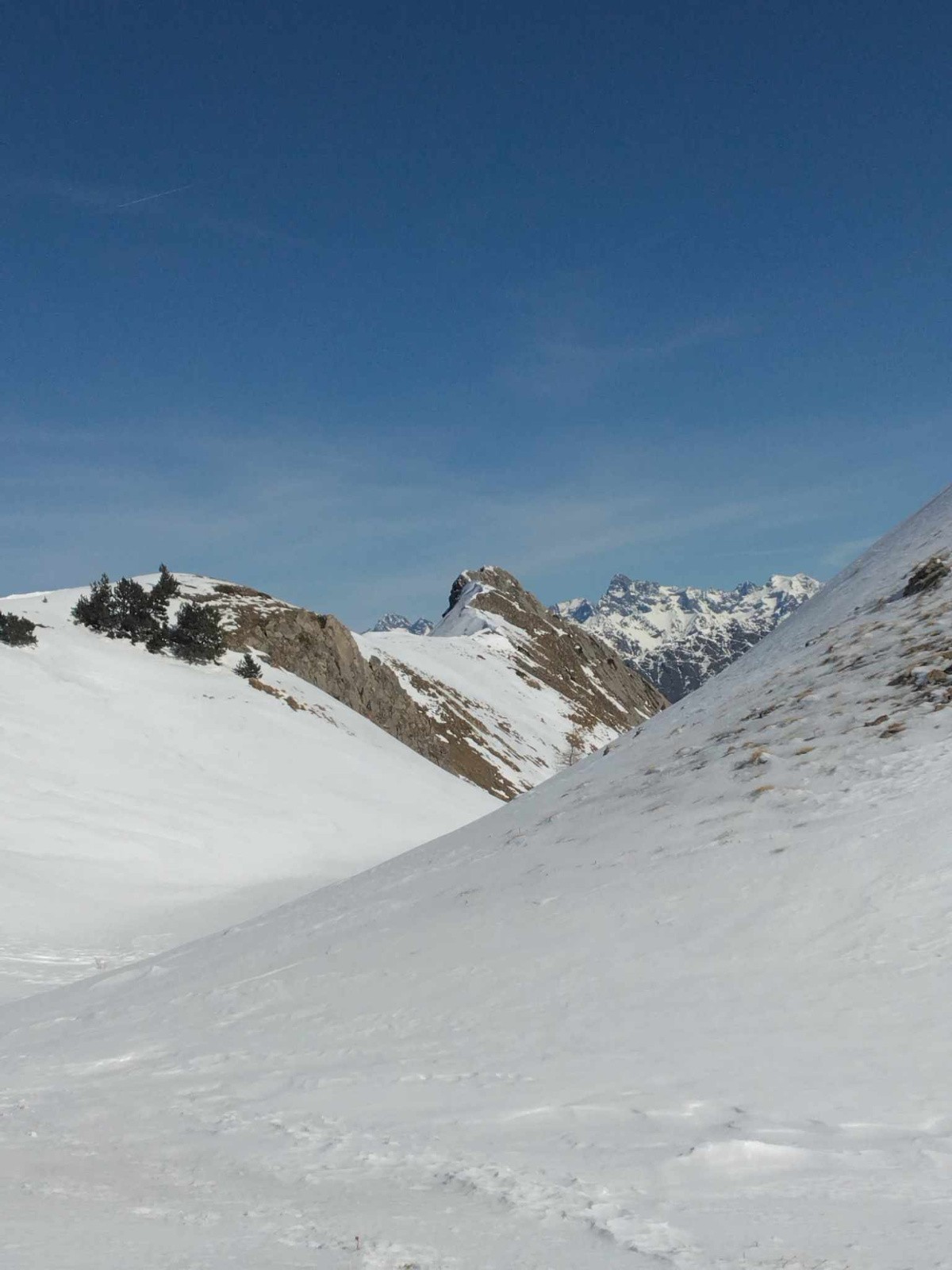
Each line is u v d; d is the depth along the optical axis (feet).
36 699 173.58
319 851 150.61
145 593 236.02
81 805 140.87
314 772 188.24
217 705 202.80
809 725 56.18
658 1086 23.71
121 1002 50.55
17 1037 46.93
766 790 48.19
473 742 373.40
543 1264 15.11
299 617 295.07
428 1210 18.17
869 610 81.20
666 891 39.40
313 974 44.06
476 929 42.93
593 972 33.58
